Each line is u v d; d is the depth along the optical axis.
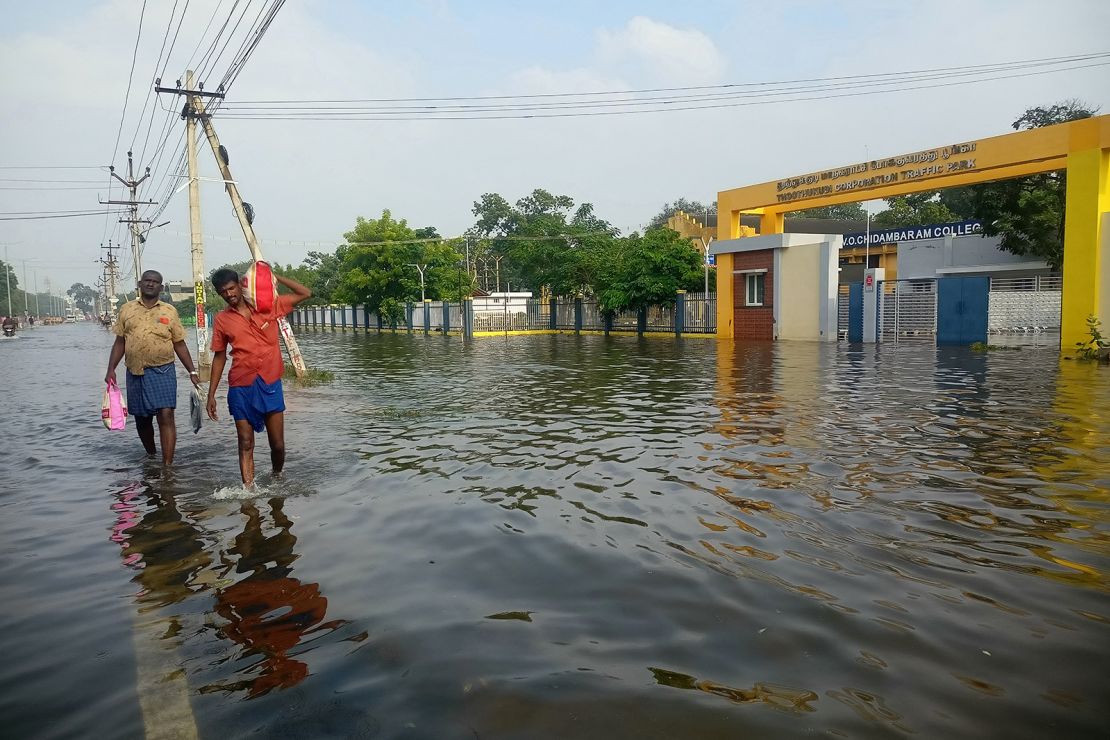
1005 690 2.32
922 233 35.94
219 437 7.67
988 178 20.36
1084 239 17.50
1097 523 4.09
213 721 2.23
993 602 3.03
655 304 33.84
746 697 2.30
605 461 6.02
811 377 12.82
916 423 7.61
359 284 47.62
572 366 16.52
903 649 2.62
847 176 23.70
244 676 2.52
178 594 3.31
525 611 3.02
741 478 5.29
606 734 2.10
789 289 26.27
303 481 5.51
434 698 2.33
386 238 46.69
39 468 6.17
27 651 2.76
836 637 2.72
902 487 4.95
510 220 71.81
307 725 2.19
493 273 72.50
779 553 3.68
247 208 16.55
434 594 3.23
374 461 6.22
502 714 2.22
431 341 34.03
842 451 6.20
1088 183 17.38
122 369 18.91
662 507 4.58
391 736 2.12
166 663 2.64
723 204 29.00
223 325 5.33
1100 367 14.11
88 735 2.18
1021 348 19.72
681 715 2.20
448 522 4.36
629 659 2.57
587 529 4.16
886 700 2.27
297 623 2.96
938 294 22.94
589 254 38.78
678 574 3.41
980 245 33.00
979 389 10.63
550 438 7.19
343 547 3.93
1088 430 7.04
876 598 3.08
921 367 14.64
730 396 10.23
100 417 9.48
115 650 2.76
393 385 12.99
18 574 3.61
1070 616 2.88
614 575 3.42
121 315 6.32
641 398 10.22
